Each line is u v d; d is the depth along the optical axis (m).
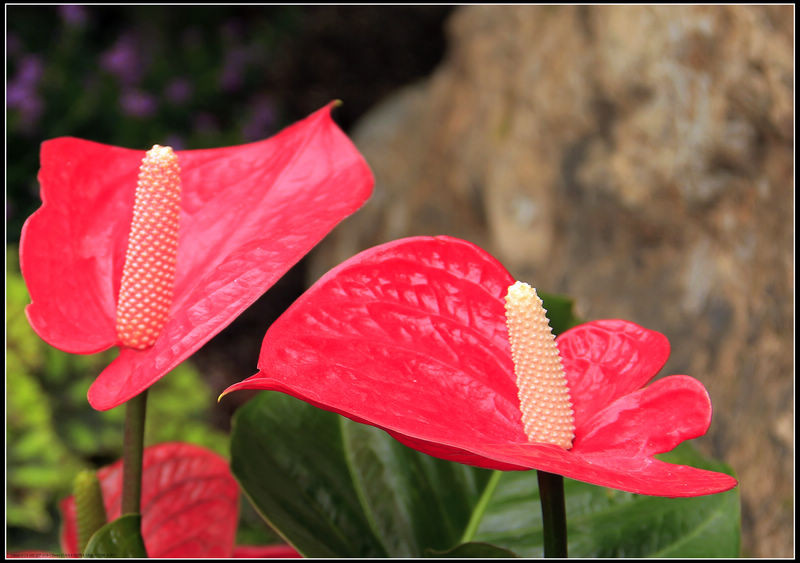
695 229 1.08
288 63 2.96
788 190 0.89
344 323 0.50
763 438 0.86
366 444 0.61
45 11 2.91
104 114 2.61
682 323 1.05
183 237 0.57
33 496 1.29
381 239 1.86
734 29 0.95
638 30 1.10
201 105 2.90
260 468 0.59
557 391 0.50
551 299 0.66
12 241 2.14
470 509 0.61
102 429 1.41
